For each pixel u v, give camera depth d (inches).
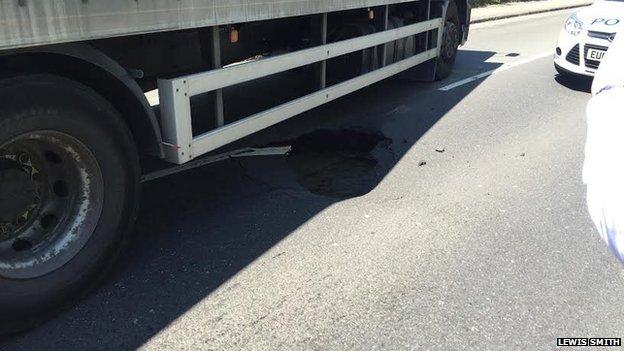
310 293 121.0
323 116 249.9
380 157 205.3
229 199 167.0
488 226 153.1
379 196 171.8
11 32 88.4
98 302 117.1
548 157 207.9
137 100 121.1
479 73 348.5
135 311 114.6
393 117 251.8
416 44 288.5
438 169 194.5
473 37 508.1
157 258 134.4
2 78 94.8
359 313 114.7
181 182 177.9
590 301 120.2
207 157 199.5
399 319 113.0
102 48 130.1
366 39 220.8
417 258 135.8
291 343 105.5
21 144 104.7
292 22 200.8
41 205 112.9
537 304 118.8
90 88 109.1
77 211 114.4
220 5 132.2
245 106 201.9
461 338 108.0
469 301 119.3
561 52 319.3
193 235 145.6
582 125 247.1
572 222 156.4
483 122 248.8
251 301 118.0
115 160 117.3
